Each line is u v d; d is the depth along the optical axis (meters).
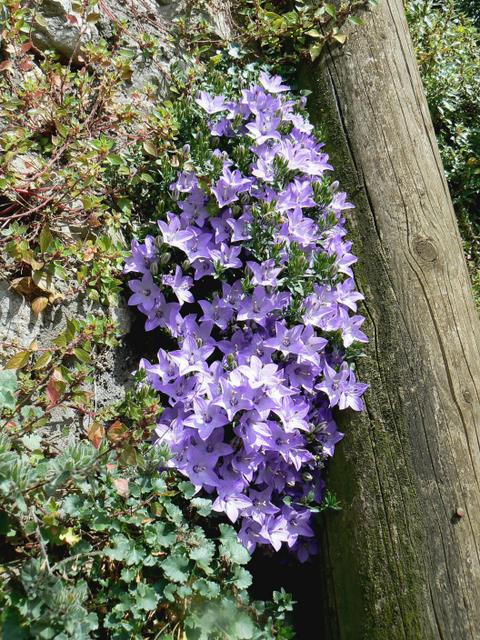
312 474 2.16
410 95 2.79
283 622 1.98
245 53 2.88
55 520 1.60
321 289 2.18
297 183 2.34
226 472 2.00
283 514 2.07
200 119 2.48
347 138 2.63
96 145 2.09
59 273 1.96
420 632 1.76
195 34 2.81
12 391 1.62
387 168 2.54
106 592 1.71
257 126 2.38
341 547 2.01
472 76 4.09
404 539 1.89
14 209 2.02
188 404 1.99
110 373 2.12
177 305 2.13
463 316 2.27
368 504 1.99
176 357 1.99
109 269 2.08
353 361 2.22
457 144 3.87
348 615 1.92
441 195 2.57
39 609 1.42
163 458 1.76
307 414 2.15
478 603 1.75
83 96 2.25
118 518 1.68
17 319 1.92
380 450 2.04
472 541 1.84
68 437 1.93
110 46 2.51
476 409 2.08
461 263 2.43
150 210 2.39
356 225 2.44
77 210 2.09
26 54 2.24
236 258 2.19
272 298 2.14
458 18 4.54
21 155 2.08
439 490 1.92
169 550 1.78
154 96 2.44
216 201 2.29
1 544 1.62
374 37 2.88
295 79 2.97
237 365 2.05
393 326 2.21
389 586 1.86
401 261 2.33
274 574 2.24
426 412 2.05
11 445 1.66
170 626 1.78
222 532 1.83
